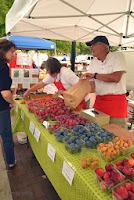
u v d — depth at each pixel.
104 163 1.33
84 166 1.24
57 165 1.49
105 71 2.29
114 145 1.43
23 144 3.61
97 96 2.55
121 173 1.11
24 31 3.98
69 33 4.39
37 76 3.83
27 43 7.11
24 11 1.90
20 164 2.92
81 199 1.15
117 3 2.47
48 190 2.36
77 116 2.14
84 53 29.56
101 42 2.13
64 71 2.71
